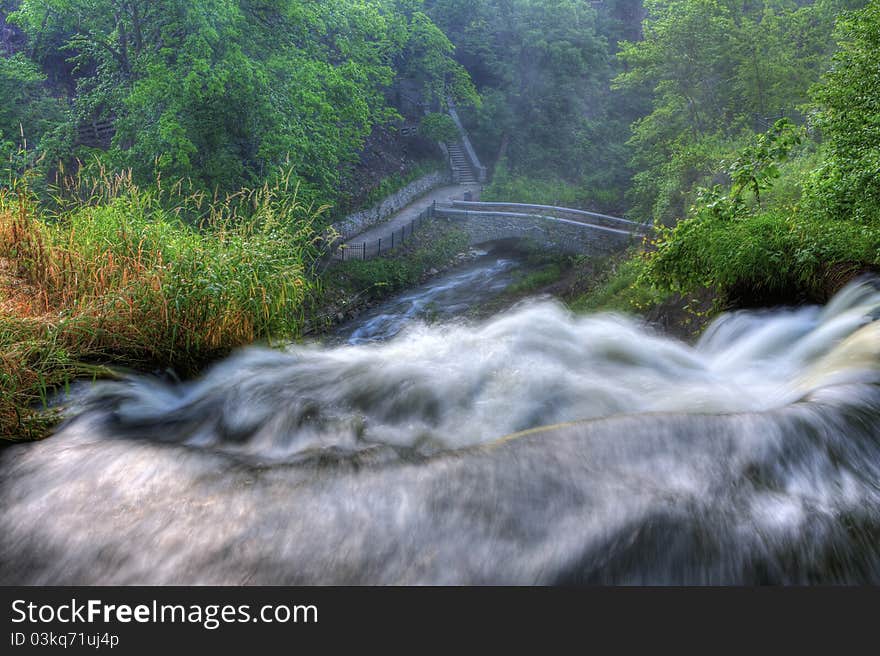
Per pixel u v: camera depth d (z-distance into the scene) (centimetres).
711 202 852
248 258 612
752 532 286
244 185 2139
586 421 353
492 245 3819
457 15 5166
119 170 1962
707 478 317
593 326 712
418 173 4644
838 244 702
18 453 378
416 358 570
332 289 2469
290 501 316
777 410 359
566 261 3262
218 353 562
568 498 300
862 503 311
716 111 2875
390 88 5047
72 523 308
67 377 462
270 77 2138
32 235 579
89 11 2083
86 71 3316
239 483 336
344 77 2706
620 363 590
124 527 303
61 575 280
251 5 2241
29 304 513
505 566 271
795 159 1432
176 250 593
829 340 566
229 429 430
